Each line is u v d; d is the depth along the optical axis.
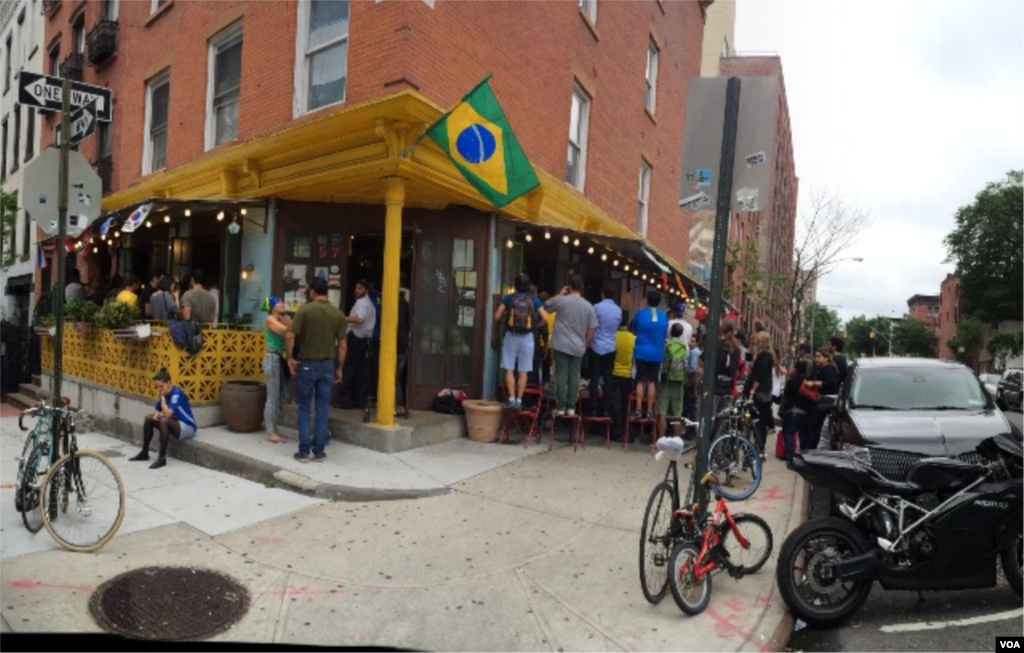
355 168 8.45
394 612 4.45
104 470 5.25
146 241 14.34
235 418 8.65
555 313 9.82
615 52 14.45
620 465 8.38
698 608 4.61
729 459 7.91
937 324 121.62
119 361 10.02
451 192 9.02
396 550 5.44
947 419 7.09
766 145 5.03
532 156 11.02
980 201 62.75
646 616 4.55
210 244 12.17
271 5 10.27
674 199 18.88
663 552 4.82
